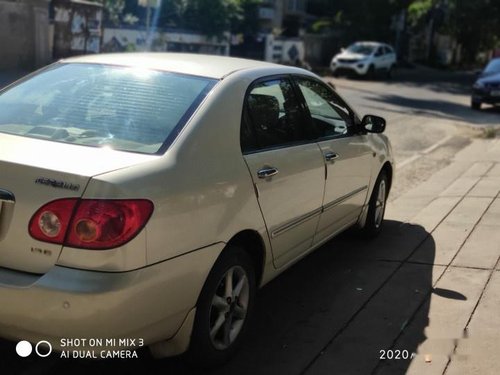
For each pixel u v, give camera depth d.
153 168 2.99
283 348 3.74
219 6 26.50
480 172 8.97
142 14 24.56
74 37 18.69
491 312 4.18
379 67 30.73
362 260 5.27
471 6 42.56
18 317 2.82
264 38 31.91
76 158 2.98
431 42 49.44
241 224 3.45
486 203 6.97
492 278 4.79
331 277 4.88
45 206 2.81
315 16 47.03
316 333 3.93
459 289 4.59
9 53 17.33
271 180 3.72
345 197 4.92
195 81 3.69
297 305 4.36
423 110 18.16
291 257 4.20
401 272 4.97
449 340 3.78
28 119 3.56
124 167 2.92
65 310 2.73
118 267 2.77
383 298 4.46
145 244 2.84
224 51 27.86
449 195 7.49
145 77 3.74
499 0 41.34
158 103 3.50
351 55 30.30
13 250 2.88
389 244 5.68
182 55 4.33
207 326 3.30
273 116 4.04
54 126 3.45
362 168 5.22
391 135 13.28
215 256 3.25
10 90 3.97
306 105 4.50
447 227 6.14
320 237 4.66
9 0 17.14
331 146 4.62
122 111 3.46
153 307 2.91
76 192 2.79
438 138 13.08
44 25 17.77
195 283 3.14
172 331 3.11
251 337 3.87
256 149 3.73
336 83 26.20
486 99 18.61
